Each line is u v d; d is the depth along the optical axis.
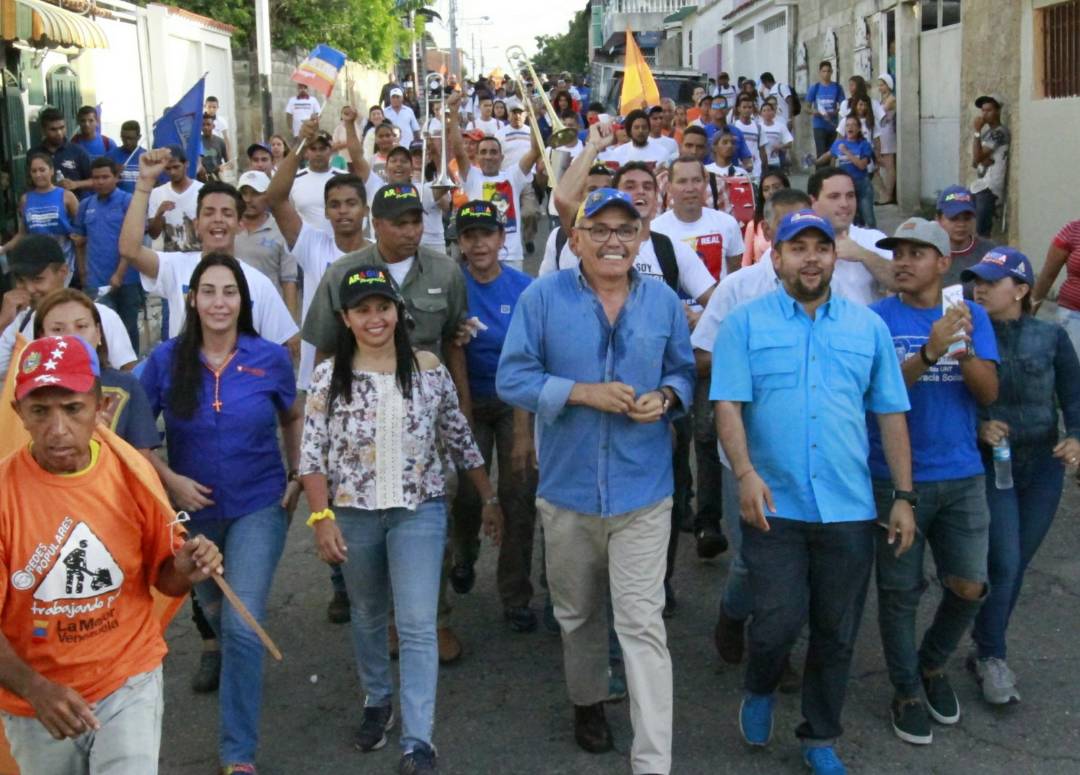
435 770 4.50
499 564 6.00
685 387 4.63
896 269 4.92
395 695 5.40
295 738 5.07
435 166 11.43
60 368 3.34
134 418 4.57
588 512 4.53
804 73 26.69
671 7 50.44
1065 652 5.60
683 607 6.27
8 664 3.31
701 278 6.18
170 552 3.63
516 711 5.23
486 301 5.91
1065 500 7.57
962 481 4.77
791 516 4.40
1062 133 12.02
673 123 20.58
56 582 3.45
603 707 4.98
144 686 3.62
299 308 8.81
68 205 11.47
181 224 10.08
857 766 4.70
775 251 4.48
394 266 5.55
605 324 4.60
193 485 4.69
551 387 4.50
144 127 22.02
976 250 6.14
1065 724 4.98
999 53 13.45
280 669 5.72
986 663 5.16
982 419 5.18
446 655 5.66
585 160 5.72
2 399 4.20
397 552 4.69
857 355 4.40
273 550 4.79
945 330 4.57
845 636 4.48
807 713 4.57
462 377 5.78
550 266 6.00
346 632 6.13
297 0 31.47
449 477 5.62
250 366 4.86
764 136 19.69
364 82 38.66
